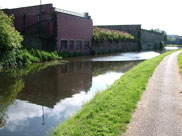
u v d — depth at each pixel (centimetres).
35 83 1292
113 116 574
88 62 2577
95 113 603
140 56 3778
